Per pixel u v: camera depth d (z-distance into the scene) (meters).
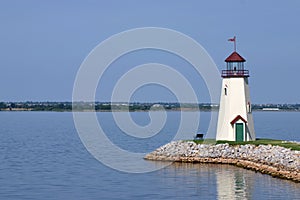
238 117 76.06
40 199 51.19
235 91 76.50
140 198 50.78
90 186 57.44
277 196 49.56
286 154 62.69
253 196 49.97
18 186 57.84
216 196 50.69
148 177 62.25
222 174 62.75
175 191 53.59
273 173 60.88
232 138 76.38
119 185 57.69
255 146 71.19
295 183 55.91
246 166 67.62
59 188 56.53
